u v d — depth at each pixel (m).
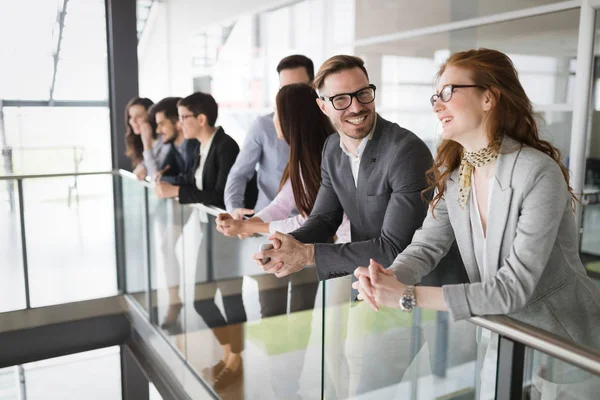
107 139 5.39
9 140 5.10
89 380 4.93
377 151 1.94
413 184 1.84
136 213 4.34
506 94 1.37
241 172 3.24
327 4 4.90
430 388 1.54
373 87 1.94
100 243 4.65
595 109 3.32
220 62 5.82
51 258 4.49
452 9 3.97
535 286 1.31
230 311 3.02
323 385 1.57
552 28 3.42
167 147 4.42
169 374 3.95
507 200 1.37
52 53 5.09
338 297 1.58
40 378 5.09
